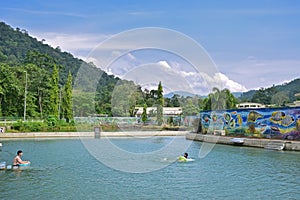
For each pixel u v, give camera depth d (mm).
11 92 44125
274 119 25406
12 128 34344
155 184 12250
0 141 28781
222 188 11781
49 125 34375
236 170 15016
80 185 12055
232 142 25750
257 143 24375
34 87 47531
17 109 45406
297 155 20062
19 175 13820
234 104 40906
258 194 11070
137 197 10594
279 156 19609
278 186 12117
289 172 14656
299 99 66625
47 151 21438
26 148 23312
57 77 44688
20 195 10859
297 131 23672
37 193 11086
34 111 46438
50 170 14773
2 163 15438
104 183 12344
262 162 17328
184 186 11977
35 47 109938
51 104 43750
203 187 11875
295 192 11344
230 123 29109
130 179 12969
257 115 26750
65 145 25234
